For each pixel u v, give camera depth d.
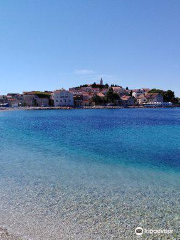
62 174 16.86
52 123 62.78
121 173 17.30
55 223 9.82
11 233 8.99
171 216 10.52
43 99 161.38
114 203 11.86
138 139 35.16
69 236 8.89
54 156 22.98
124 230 9.33
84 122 66.25
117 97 175.00
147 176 16.61
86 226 9.59
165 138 36.22
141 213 10.78
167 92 197.62
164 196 12.84
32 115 98.31
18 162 20.30
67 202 11.93
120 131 45.47
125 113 112.00
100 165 19.62
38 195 12.84
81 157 22.66
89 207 11.38
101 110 140.00
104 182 15.17
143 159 21.94
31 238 8.69
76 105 167.00
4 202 11.88
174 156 23.33
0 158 21.84
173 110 143.25
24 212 10.80
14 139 34.75
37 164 19.67
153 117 85.12
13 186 14.22
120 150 26.45
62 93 160.75
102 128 50.84
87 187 14.17
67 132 43.78
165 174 17.11
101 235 8.98
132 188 14.09
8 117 86.44
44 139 34.81
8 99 158.75
